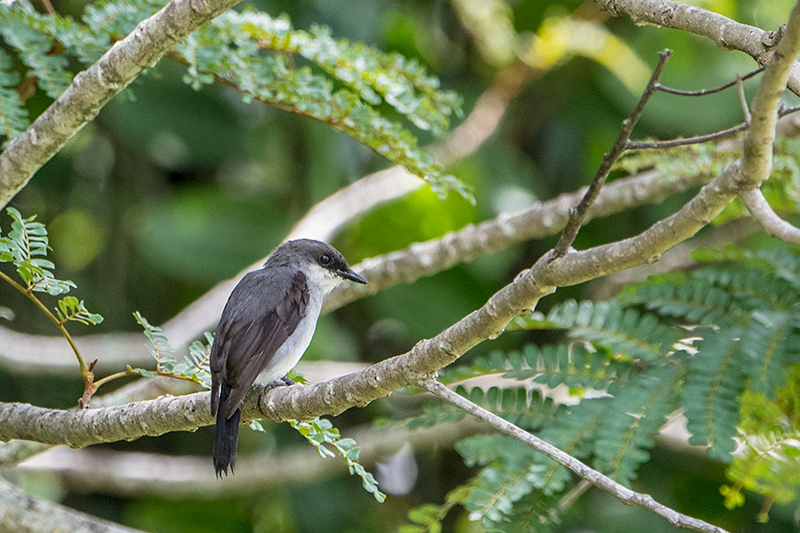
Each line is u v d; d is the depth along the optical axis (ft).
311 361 40.86
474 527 40.42
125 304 45.73
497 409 25.82
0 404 22.99
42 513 27.30
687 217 16.96
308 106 25.43
